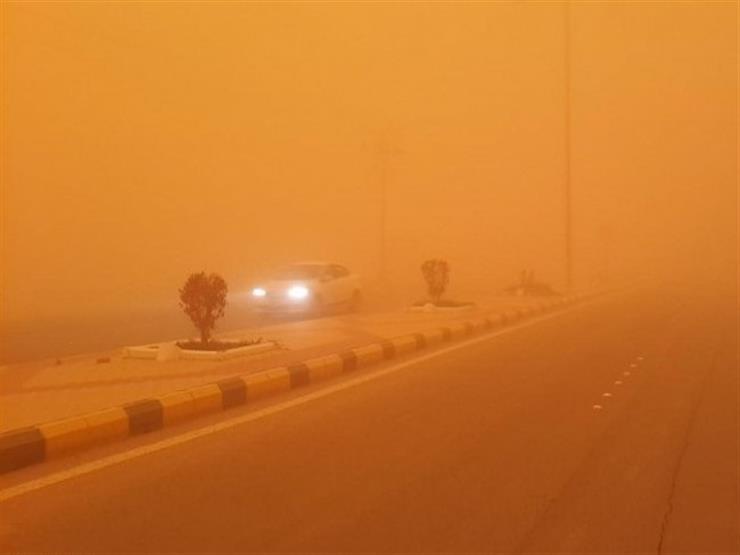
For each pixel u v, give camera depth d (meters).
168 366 12.56
